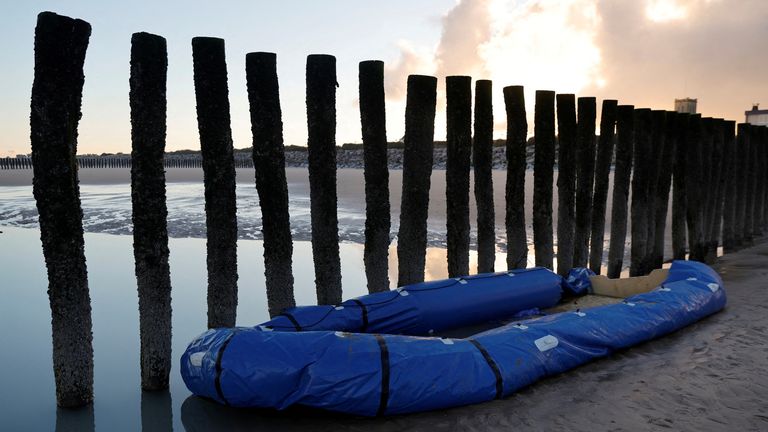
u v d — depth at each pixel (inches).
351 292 291.1
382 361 141.4
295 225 482.6
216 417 147.4
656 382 159.8
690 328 208.8
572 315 185.5
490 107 227.5
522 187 246.4
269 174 178.4
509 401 149.2
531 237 441.7
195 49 164.4
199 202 674.2
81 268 153.5
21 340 214.5
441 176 1437.0
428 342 152.3
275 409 143.0
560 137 264.2
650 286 249.4
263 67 173.8
